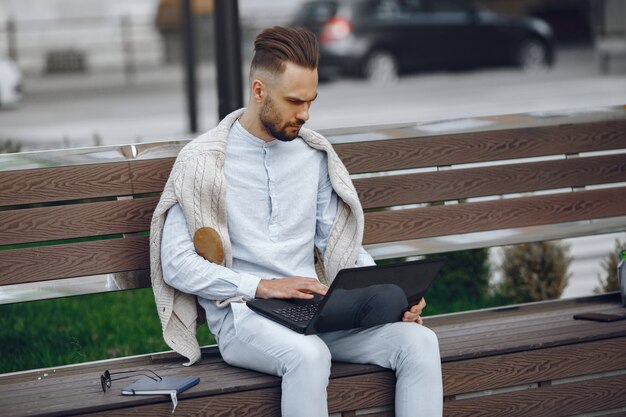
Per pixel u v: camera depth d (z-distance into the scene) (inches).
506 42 833.5
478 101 654.5
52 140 534.3
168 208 157.6
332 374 151.1
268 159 160.4
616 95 651.5
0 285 161.8
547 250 238.2
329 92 748.0
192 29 422.9
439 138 185.9
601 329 170.4
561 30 1051.9
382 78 798.5
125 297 253.3
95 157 165.6
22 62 956.0
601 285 222.5
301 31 155.0
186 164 156.2
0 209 208.4
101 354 214.7
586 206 195.3
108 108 712.4
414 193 185.0
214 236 154.8
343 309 146.8
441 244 186.9
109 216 166.4
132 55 930.7
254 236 158.9
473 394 160.9
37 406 142.9
